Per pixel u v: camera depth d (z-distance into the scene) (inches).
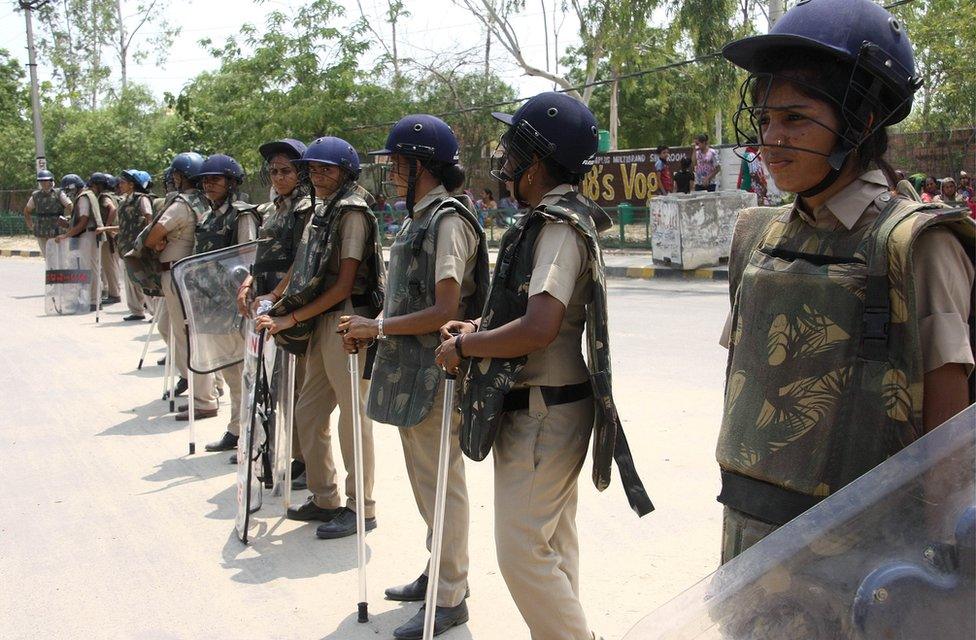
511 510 100.6
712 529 162.1
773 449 68.4
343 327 136.3
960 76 826.8
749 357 71.4
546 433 100.8
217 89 1000.9
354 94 938.1
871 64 64.8
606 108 1330.0
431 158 136.8
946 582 54.5
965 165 751.7
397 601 145.3
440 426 134.6
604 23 846.5
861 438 64.3
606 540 159.8
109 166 1291.8
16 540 174.7
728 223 598.5
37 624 141.1
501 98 1010.7
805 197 69.6
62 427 256.5
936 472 55.2
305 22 925.2
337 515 176.2
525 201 105.7
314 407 174.1
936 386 62.6
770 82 68.1
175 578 156.2
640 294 505.7
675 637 61.5
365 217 162.2
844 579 57.5
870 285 63.9
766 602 59.8
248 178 969.5
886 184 68.0
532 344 94.7
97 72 1670.8
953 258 63.1
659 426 224.8
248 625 138.8
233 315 223.6
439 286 130.2
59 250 481.1
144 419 264.4
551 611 100.8
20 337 410.6
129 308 462.0
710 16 818.2
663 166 768.9
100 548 169.9
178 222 255.4
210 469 217.0
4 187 1382.9
